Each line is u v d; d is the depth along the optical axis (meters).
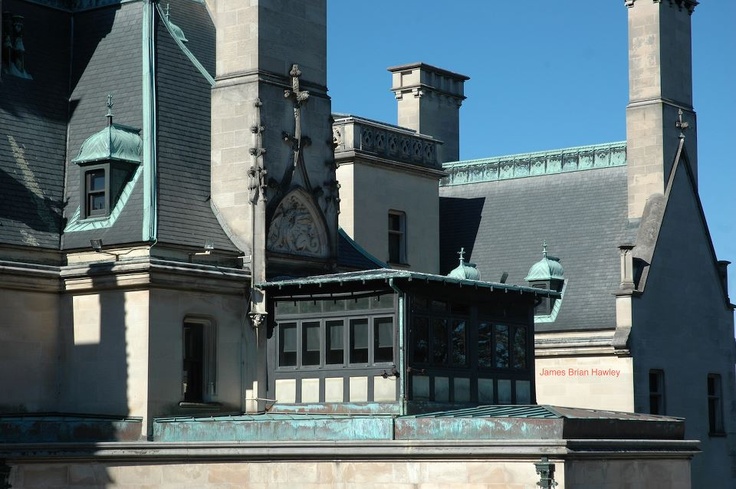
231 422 42.84
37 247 45.75
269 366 47.28
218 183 48.69
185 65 50.28
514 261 67.31
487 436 39.38
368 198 61.97
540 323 63.16
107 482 42.94
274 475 41.69
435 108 76.94
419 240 64.88
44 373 45.69
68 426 43.00
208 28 54.03
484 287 46.84
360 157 61.31
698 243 65.50
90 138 47.16
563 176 68.75
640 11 65.31
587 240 65.44
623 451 40.34
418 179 65.12
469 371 46.81
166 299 44.97
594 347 60.84
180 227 46.50
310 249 49.88
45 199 47.16
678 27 66.12
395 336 44.69
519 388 48.88
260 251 47.34
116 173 46.69
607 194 66.62
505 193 70.31
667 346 62.41
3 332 44.53
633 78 65.31
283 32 49.75
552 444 37.81
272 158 48.50
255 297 47.16
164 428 43.84
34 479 42.81
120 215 46.31
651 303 61.69
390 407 44.44
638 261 61.56
